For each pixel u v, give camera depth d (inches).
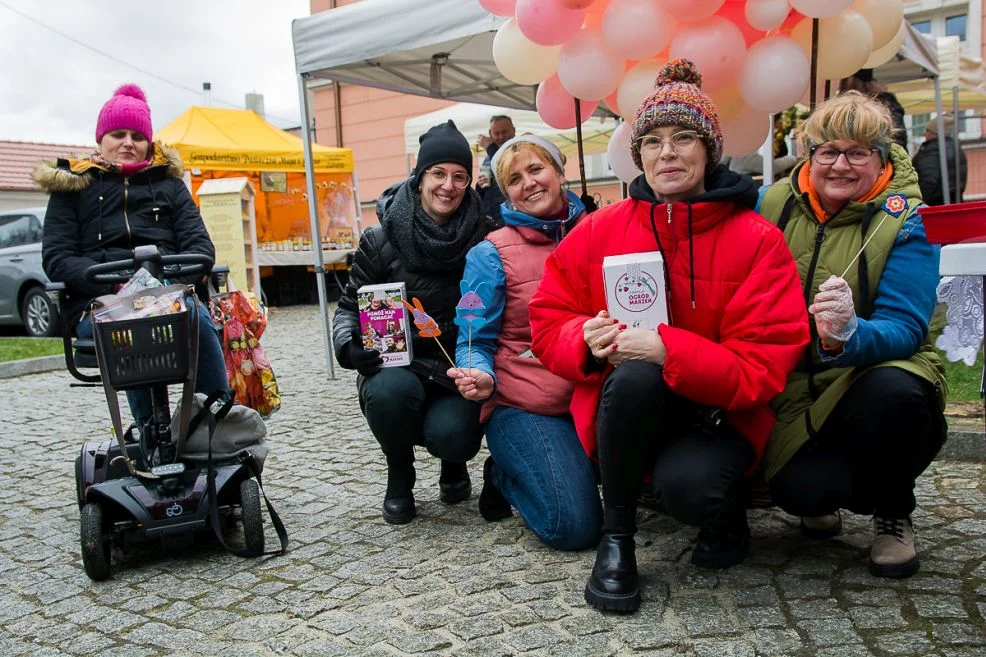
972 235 63.4
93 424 211.3
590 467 106.5
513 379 110.2
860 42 118.8
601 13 120.3
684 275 89.5
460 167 113.8
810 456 91.7
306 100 246.4
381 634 86.0
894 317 87.8
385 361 115.5
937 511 113.0
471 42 247.1
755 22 111.3
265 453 118.2
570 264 97.0
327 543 114.6
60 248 123.8
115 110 128.1
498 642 82.8
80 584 105.1
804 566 96.8
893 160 92.7
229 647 85.5
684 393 83.7
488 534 114.1
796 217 96.8
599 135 442.9
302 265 550.9
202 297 132.4
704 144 86.8
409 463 121.8
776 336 84.7
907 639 78.8
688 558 101.0
